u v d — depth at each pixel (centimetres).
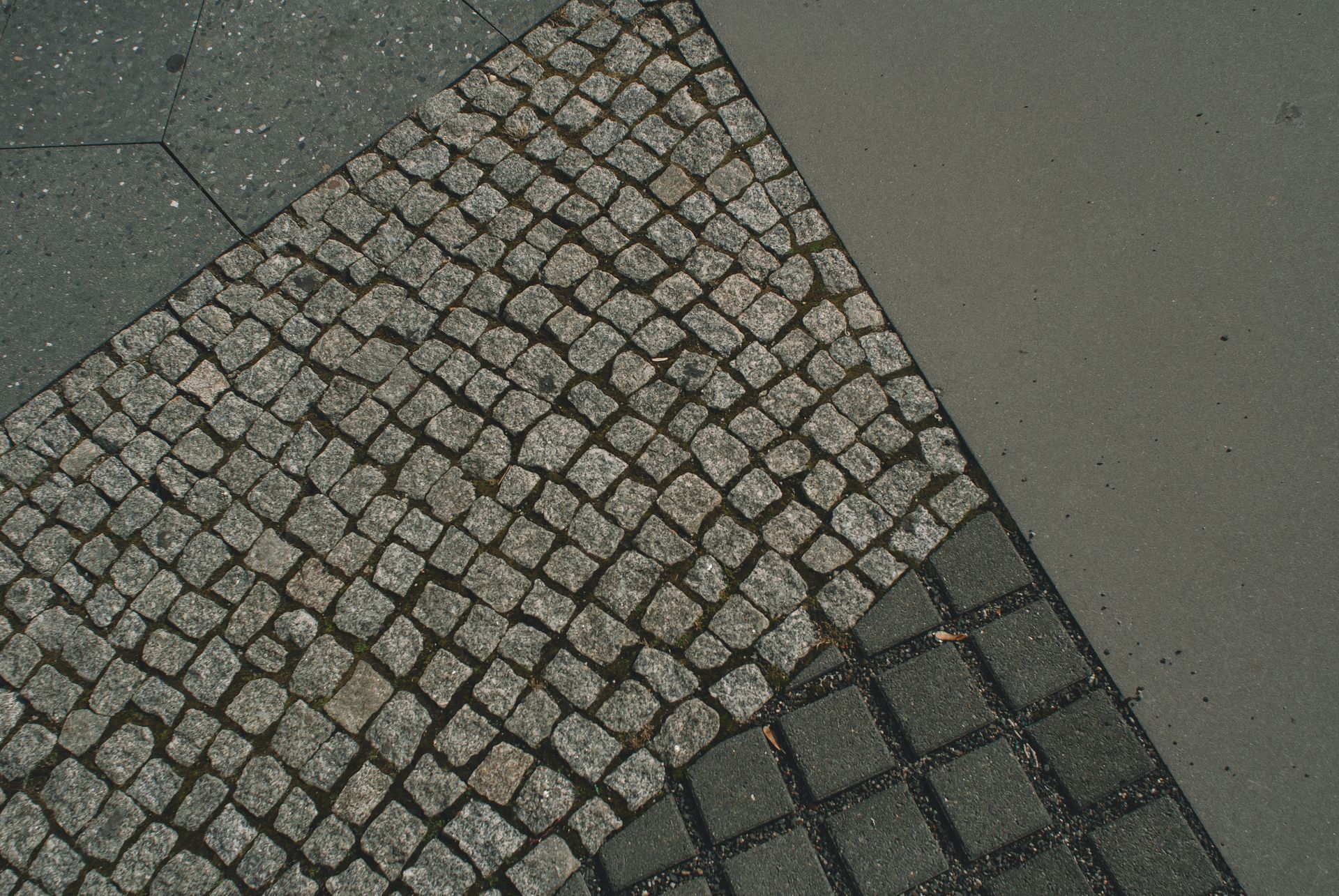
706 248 356
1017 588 310
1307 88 362
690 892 283
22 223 367
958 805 288
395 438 335
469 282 354
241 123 380
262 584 319
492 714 302
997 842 285
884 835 287
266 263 361
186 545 324
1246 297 337
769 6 393
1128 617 304
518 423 335
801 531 319
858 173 366
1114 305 341
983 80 378
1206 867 279
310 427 338
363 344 347
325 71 387
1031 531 316
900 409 333
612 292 351
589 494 325
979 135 369
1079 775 290
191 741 303
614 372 340
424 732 301
